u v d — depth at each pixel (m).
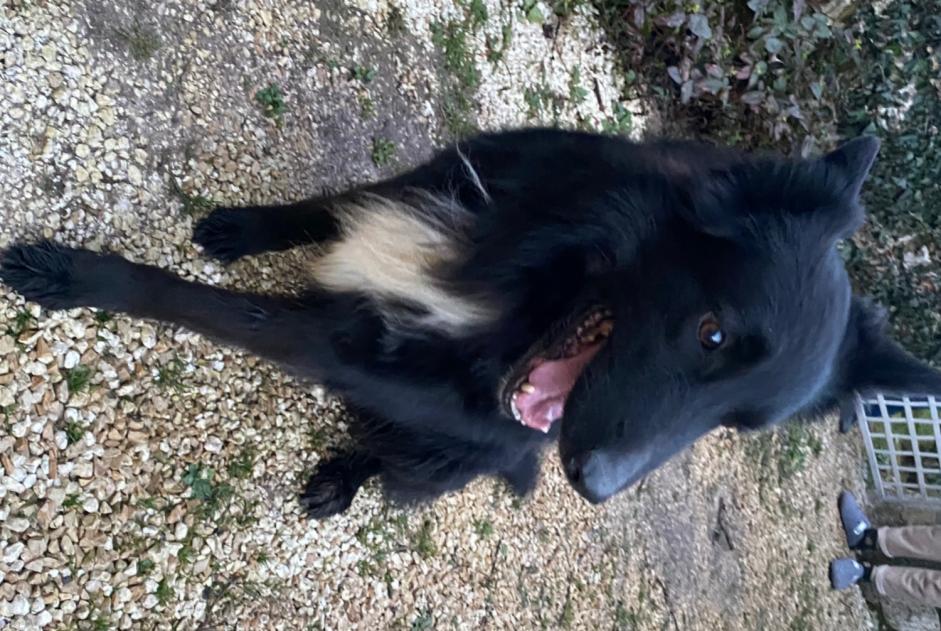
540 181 0.91
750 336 0.85
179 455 1.09
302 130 1.28
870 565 3.07
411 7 1.50
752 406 0.94
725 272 0.85
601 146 0.93
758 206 0.86
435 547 1.44
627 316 0.87
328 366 0.97
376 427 1.23
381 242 0.95
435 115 1.53
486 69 1.68
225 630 1.12
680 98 2.27
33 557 0.94
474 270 0.90
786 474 2.72
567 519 1.75
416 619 1.39
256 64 1.22
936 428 3.07
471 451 1.16
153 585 1.04
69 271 0.93
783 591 2.62
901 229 2.76
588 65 2.01
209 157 1.15
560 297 0.91
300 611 1.21
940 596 2.84
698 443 2.26
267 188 1.22
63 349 0.98
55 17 0.99
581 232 0.86
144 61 1.08
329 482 1.24
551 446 1.47
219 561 1.12
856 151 0.89
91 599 0.98
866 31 2.53
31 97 0.97
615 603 1.87
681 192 0.86
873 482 3.30
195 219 1.13
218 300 0.95
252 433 1.17
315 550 1.24
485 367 0.95
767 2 2.19
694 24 2.10
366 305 0.94
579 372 0.92
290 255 1.24
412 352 0.93
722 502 2.36
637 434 0.85
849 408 1.16
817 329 0.90
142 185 1.07
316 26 1.32
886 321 1.11
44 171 0.98
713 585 2.27
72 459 0.98
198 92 1.14
